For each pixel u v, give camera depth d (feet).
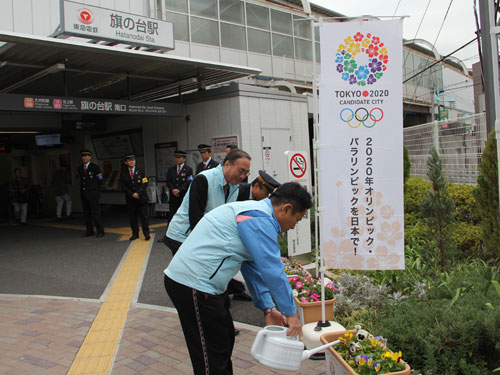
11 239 35.70
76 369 11.92
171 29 29.94
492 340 10.84
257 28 55.01
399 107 12.22
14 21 32.68
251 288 9.43
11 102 26.45
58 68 28.81
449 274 16.44
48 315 16.44
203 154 28.02
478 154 26.17
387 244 12.53
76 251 29.09
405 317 12.30
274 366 7.77
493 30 10.53
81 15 25.80
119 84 38.65
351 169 12.46
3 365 12.19
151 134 42.63
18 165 56.70
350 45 12.16
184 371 11.75
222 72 35.29
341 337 10.27
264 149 36.94
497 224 16.66
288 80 59.11
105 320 15.80
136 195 30.96
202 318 8.45
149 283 20.67
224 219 8.54
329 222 12.64
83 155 33.78
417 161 36.06
